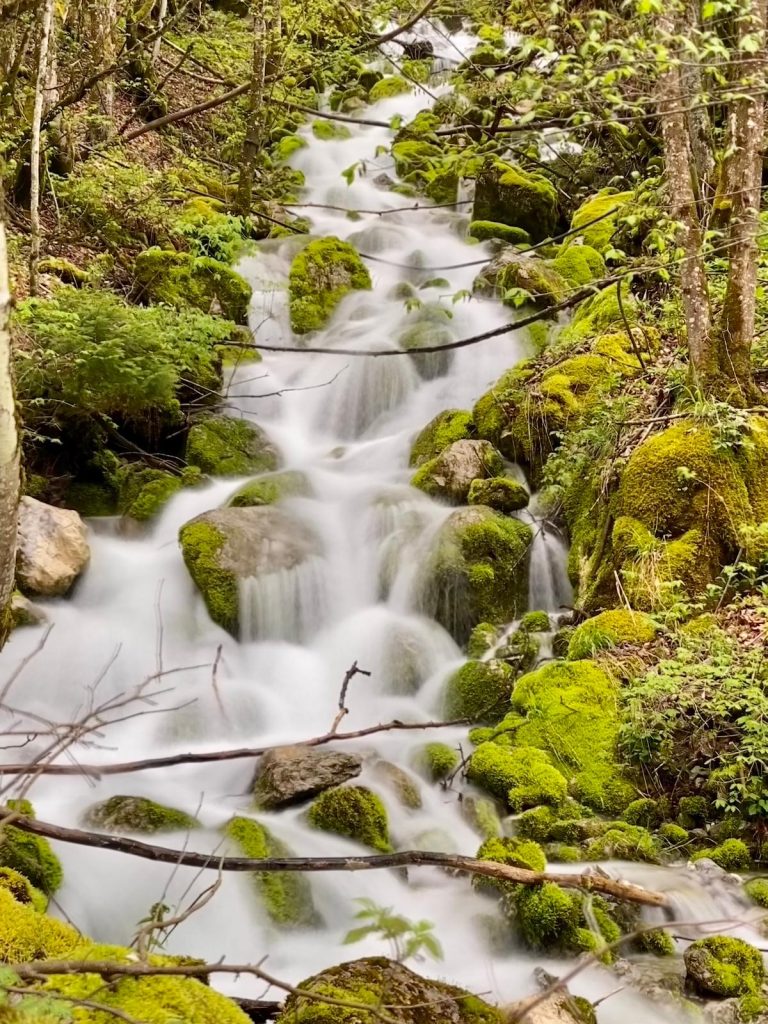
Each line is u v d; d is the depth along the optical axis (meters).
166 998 2.55
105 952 2.86
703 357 7.02
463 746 6.07
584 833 5.14
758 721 5.38
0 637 3.71
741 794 5.17
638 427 7.51
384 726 4.77
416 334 10.27
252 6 12.14
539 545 7.53
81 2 12.36
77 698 6.38
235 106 14.53
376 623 7.19
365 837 4.96
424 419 9.64
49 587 6.94
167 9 15.66
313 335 11.05
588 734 5.75
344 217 13.68
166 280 9.84
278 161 15.15
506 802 5.46
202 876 4.46
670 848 5.07
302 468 8.95
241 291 10.36
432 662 6.92
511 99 7.27
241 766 5.76
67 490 8.01
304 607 7.31
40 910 3.54
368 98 17.30
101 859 4.46
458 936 4.42
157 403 8.16
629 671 6.03
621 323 8.86
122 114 13.79
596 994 4.05
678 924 2.69
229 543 7.23
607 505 7.19
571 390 8.30
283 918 4.41
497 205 12.63
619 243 10.14
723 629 6.11
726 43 6.34
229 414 9.46
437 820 5.37
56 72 11.30
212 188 13.10
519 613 7.26
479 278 10.88
